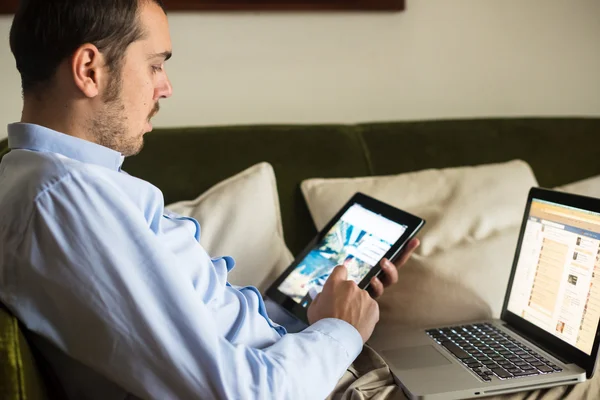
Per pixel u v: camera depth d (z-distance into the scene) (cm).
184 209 137
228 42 168
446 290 129
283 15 170
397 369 101
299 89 176
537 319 111
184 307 74
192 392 74
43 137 81
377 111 183
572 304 103
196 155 148
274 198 145
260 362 78
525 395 96
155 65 88
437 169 158
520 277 118
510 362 101
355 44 177
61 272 71
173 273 75
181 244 85
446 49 184
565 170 169
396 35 180
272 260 136
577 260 103
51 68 80
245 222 135
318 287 116
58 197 72
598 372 102
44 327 73
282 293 121
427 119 177
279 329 101
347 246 121
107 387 79
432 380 96
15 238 73
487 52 188
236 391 75
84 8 78
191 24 164
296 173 152
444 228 140
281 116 176
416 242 114
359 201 128
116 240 73
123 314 72
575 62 195
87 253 72
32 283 72
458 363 102
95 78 81
